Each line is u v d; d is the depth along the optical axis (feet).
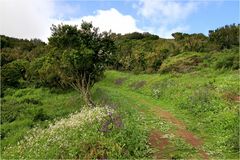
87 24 107.24
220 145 61.46
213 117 77.20
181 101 97.60
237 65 130.82
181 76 137.59
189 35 234.99
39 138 71.67
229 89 97.19
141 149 57.72
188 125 75.82
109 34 108.99
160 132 69.00
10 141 88.58
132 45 240.53
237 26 188.55
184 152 58.13
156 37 277.03
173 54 192.03
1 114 117.29
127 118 71.56
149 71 179.52
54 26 107.76
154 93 121.29
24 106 127.34
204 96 90.94
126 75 184.03
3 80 172.96
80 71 106.11
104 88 149.18
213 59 153.69
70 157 55.11
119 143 56.29
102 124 61.62
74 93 142.61
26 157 64.13
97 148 54.75
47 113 112.27
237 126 66.03
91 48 105.81
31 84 177.88
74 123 67.97
